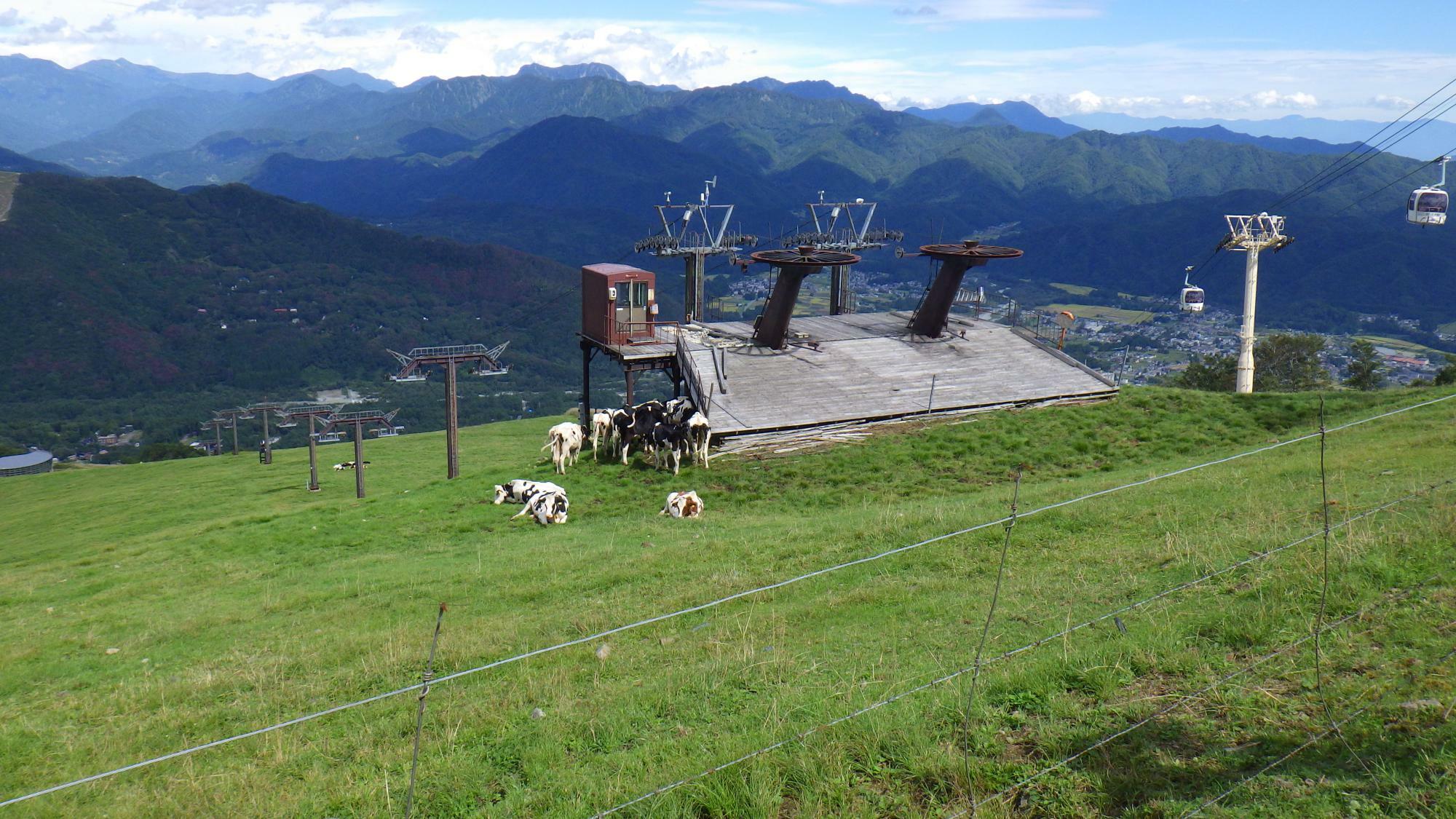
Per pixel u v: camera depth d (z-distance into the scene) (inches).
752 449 1423.5
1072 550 679.1
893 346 1801.2
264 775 443.5
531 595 761.0
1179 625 466.9
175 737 514.6
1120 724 377.4
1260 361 3307.1
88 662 707.4
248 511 2108.8
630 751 415.5
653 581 765.3
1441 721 332.8
